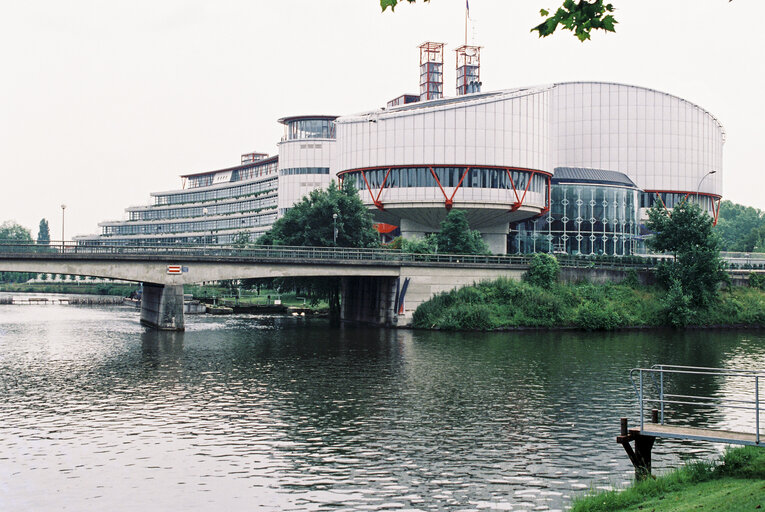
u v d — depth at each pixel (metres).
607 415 42.78
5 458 33.88
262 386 50.66
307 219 102.88
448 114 121.00
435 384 51.66
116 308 145.00
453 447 35.91
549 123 128.88
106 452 34.91
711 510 21.78
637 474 28.55
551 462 33.59
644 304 96.62
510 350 69.44
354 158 127.56
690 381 54.00
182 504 28.30
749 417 42.31
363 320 101.25
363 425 40.09
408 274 91.88
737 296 101.00
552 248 129.25
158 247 81.56
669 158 153.62
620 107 154.50
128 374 55.19
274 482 30.80
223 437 37.56
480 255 98.12
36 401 45.75
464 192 120.81
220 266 83.62
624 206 132.75
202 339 77.69
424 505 28.14
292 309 124.81
